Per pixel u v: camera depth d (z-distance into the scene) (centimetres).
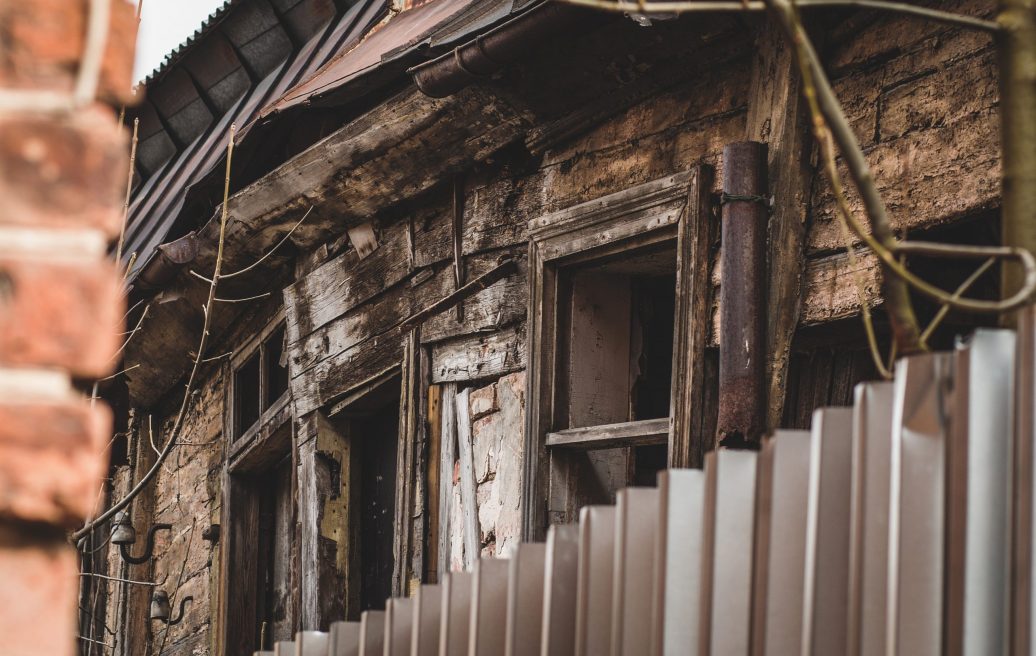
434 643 299
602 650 243
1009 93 228
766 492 209
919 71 391
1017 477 167
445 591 286
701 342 444
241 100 1011
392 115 588
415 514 604
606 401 518
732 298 420
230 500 865
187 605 945
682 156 473
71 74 129
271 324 794
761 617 205
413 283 630
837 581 196
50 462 125
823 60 424
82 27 129
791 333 416
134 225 988
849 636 188
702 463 438
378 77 584
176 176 1009
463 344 586
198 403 963
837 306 404
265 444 803
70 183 127
